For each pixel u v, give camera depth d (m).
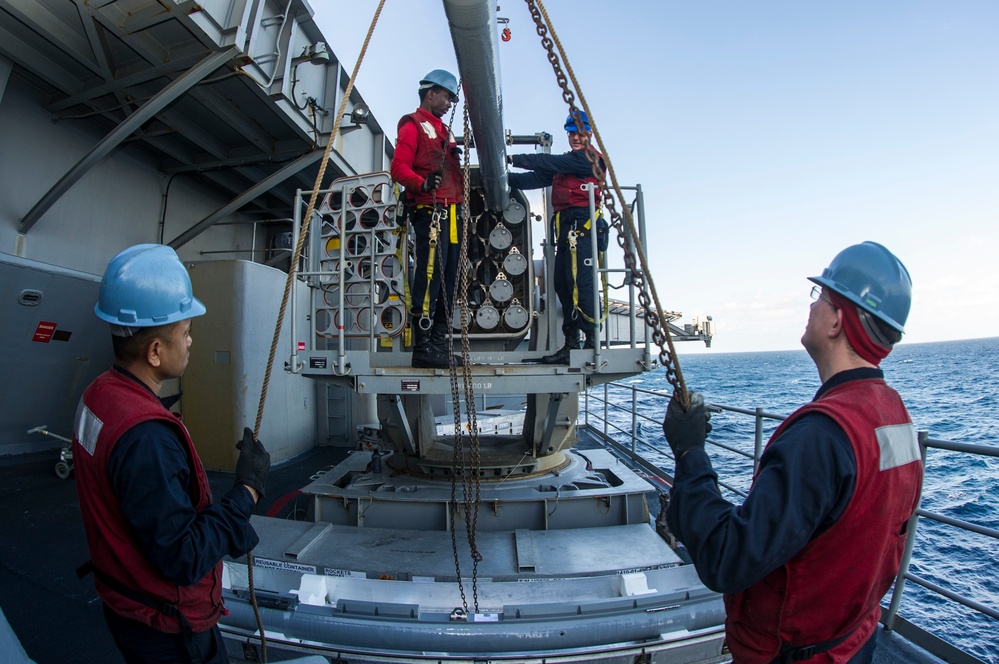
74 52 6.19
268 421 8.02
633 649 2.75
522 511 4.45
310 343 4.75
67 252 7.74
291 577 3.17
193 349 7.65
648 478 7.06
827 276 1.51
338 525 4.32
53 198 6.81
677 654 2.80
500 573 3.50
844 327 1.47
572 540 4.00
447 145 4.33
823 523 1.29
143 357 1.63
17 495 5.86
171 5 5.44
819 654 1.36
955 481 12.53
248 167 9.41
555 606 2.90
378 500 4.47
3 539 4.72
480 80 2.79
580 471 5.26
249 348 7.65
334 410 9.49
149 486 1.41
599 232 4.65
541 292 5.62
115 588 1.54
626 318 7.90
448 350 4.31
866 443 1.28
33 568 4.18
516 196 5.32
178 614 1.57
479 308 5.38
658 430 18.47
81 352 7.52
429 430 5.34
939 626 5.59
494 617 2.85
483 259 5.48
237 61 6.35
